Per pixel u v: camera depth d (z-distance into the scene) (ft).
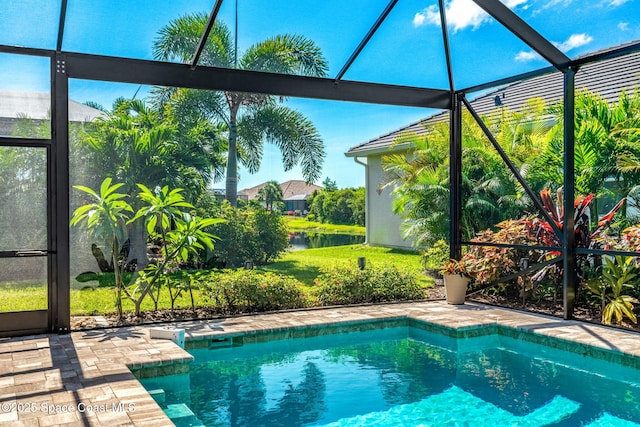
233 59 25.02
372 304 26.45
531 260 26.30
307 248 33.47
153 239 26.32
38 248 20.11
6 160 19.74
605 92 30.09
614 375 17.48
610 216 23.65
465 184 31.14
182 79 21.84
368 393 15.83
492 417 13.89
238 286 24.23
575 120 26.55
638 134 25.25
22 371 15.37
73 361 16.33
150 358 16.57
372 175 37.29
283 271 32.40
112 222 22.48
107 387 13.99
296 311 24.56
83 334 19.97
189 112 29.45
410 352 20.40
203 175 29.71
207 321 22.25
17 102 19.70
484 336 21.83
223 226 30.32
